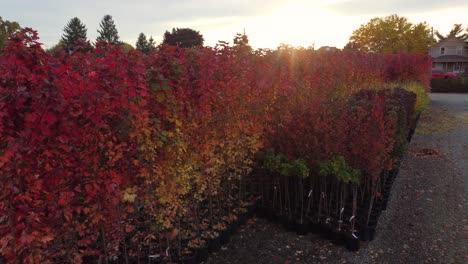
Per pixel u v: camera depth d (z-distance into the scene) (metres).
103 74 2.51
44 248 2.71
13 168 2.17
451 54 62.28
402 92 8.77
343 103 5.63
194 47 3.89
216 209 4.85
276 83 5.47
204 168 3.93
